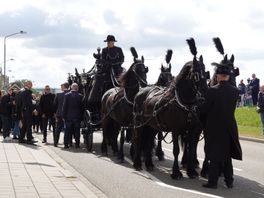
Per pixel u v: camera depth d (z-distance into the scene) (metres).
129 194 9.88
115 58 17.86
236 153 10.56
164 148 19.28
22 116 19.27
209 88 10.59
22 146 18.12
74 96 19.09
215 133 10.49
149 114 12.72
